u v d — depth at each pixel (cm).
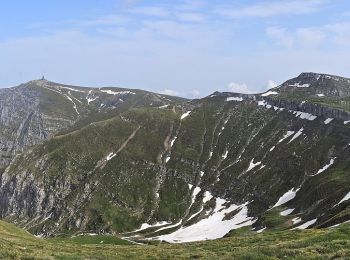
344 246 4559
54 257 4578
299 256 4169
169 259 5453
